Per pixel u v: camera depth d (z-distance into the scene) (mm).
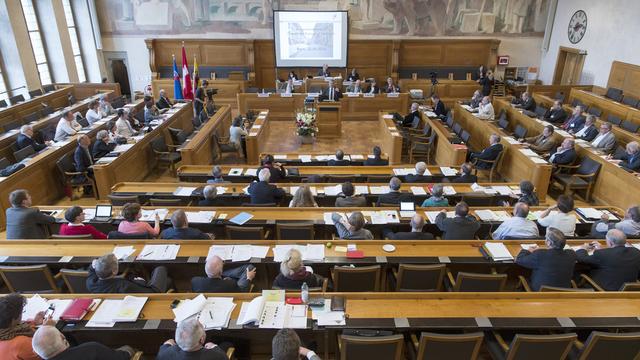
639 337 3520
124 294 4043
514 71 18203
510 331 3939
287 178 8055
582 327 3730
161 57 17641
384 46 17641
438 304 3961
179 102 13859
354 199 6461
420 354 3615
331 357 4227
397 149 10828
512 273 5199
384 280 5098
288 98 14602
